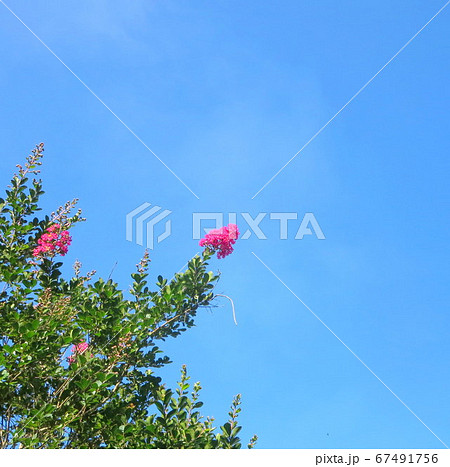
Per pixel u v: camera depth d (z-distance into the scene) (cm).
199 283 481
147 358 466
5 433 403
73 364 418
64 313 470
